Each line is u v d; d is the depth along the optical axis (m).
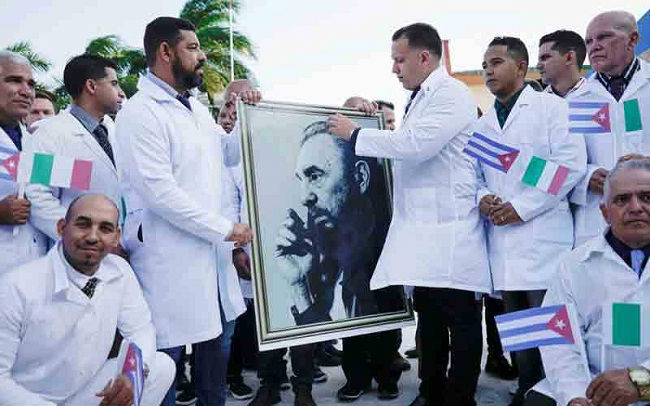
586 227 3.82
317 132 4.04
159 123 3.13
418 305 3.95
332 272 3.96
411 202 3.91
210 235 3.15
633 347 2.57
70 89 3.77
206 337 3.17
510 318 2.61
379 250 4.16
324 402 4.31
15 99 3.46
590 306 2.69
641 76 3.88
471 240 3.77
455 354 3.77
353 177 4.13
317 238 3.94
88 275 2.87
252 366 5.48
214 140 3.46
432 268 3.71
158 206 3.09
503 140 3.87
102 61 3.79
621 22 3.85
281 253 3.80
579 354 2.65
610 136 3.87
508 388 4.62
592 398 2.43
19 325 2.75
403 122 4.02
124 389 2.53
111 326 2.96
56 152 3.51
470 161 3.87
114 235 2.85
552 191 3.52
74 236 2.76
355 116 4.21
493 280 3.84
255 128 3.84
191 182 3.24
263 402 4.20
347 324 3.94
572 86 4.36
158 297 3.16
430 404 3.97
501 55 3.86
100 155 3.60
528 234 3.72
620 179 2.51
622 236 2.56
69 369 2.87
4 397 2.66
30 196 3.30
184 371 4.56
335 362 5.48
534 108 3.84
